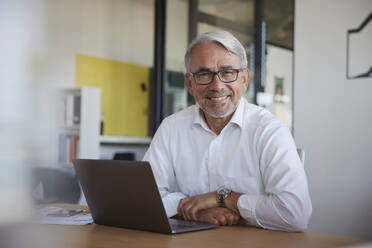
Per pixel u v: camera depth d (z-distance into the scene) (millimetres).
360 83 2939
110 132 4965
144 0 5434
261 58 3547
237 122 1533
